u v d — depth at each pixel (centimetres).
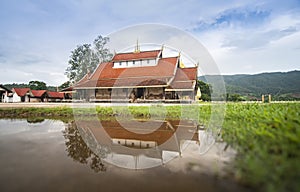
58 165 426
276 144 367
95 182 354
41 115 1334
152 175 384
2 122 1052
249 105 1082
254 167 315
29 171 391
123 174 389
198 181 347
